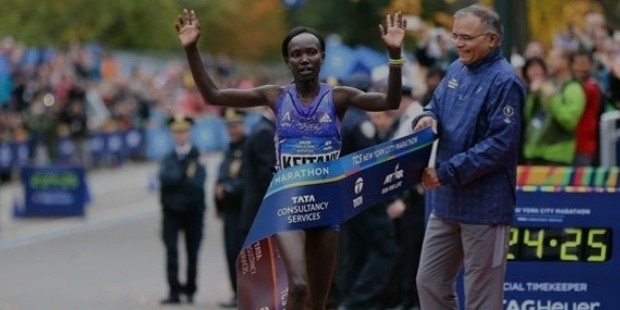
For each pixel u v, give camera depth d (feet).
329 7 239.71
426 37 113.09
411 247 90.68
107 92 242.58
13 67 213.66
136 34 311.06
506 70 61.57
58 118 214.28
